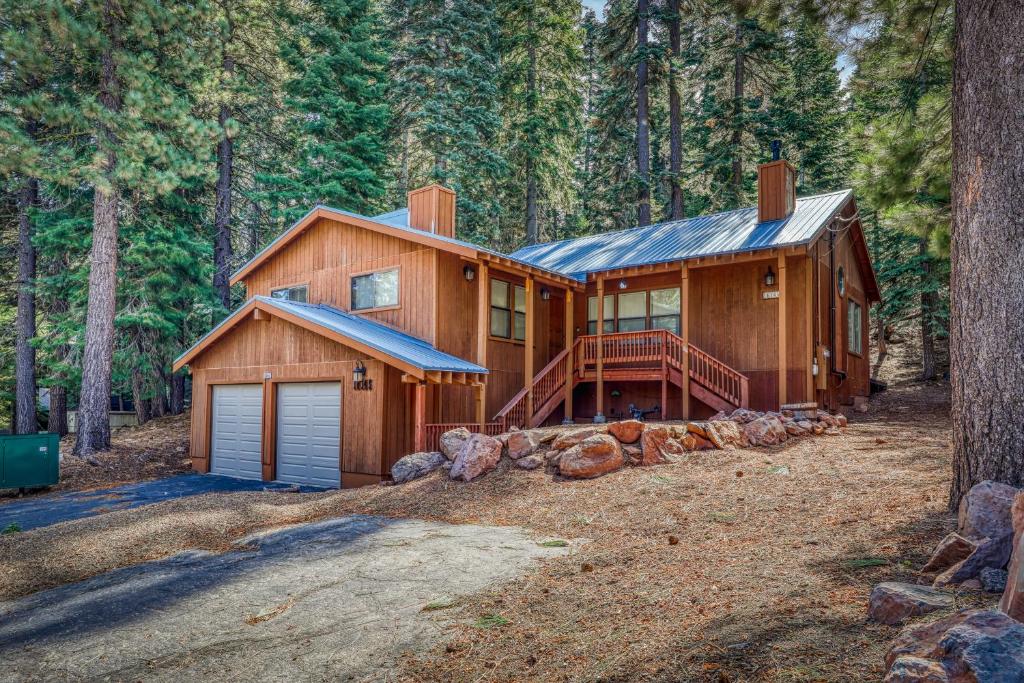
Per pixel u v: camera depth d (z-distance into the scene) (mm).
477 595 4969
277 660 4020
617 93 26844
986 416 5031
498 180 29016
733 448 9797
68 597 5516
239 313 14836
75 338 19828
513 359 16234
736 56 26188
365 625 4508
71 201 20156
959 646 2418
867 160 11461
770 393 14812
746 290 15352
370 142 25438
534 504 8039
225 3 21203
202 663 4031
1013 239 4965
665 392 15078
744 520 6375
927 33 9680
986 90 5203
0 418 25266
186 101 16797
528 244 28531
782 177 15797
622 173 27500
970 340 5199
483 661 3807
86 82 17922
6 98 14625
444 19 26797
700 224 17922
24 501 11891
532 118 28031
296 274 17703
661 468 8867
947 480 6656
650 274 16359
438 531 7234
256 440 14656
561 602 4656
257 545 7000
